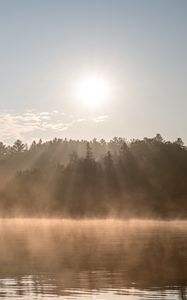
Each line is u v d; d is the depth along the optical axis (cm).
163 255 4238
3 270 3459
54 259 4044
